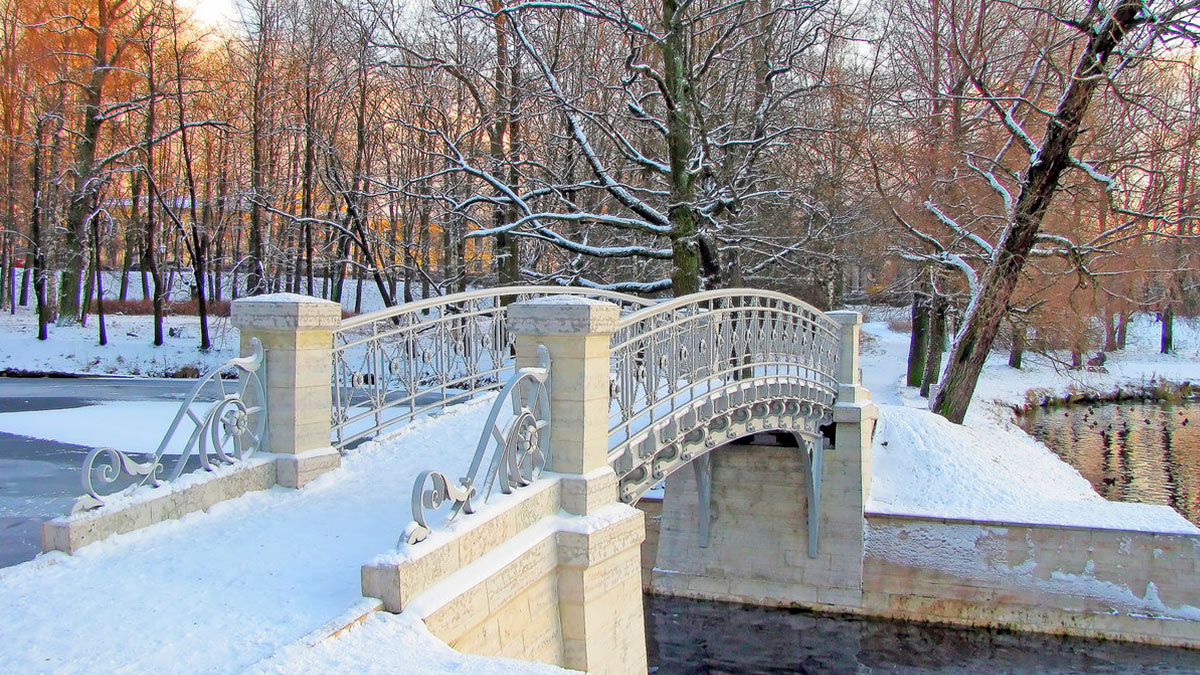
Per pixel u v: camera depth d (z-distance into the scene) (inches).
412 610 177.5
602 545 239.5
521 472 240.8
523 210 768.3
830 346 593.6
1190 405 1318.9
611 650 245.0
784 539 615.5
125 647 162.4
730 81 899.4
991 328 845.2
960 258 944.3
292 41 1119.6
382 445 321.1
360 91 1034.7
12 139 1277.1
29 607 180.7
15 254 1497.3
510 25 761.6
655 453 339.0
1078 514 593.3
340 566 206.7
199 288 1222.9
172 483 241.3
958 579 571.2
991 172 920.3
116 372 1147.3
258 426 281.4
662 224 778.2
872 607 585.0
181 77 1164.5
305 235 1171.3
